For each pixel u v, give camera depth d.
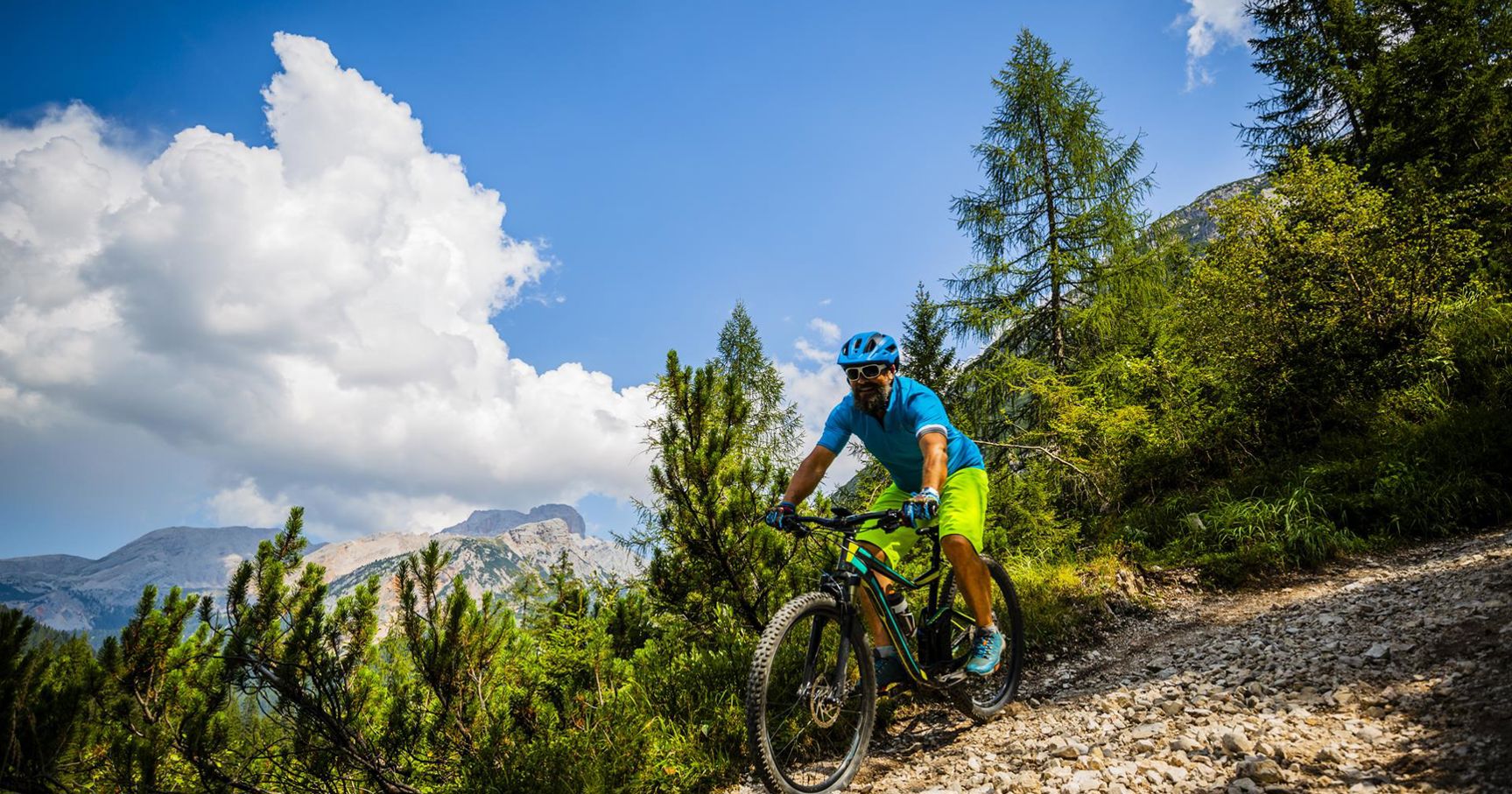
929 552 4.99
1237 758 2.82
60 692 3.60
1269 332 9.33
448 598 4.43
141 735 3.84
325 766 4.23
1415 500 7.04
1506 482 6.84
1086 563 7.70
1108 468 10.32
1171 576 7.14
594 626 4.86
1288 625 4.92
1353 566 6.56
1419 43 13.52
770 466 5.84
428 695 4.55
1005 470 10.44
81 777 3.78
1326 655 3.90
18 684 3.48
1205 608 6.36
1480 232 10.21
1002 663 4.55
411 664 4.56
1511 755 2.26
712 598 5.52
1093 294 13.44
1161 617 6.36
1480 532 6.41
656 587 5.73
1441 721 2.70
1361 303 8.89
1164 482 10.22
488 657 4.42
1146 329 12.38
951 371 12.20
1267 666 4.03
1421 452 7.62
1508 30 13.51
